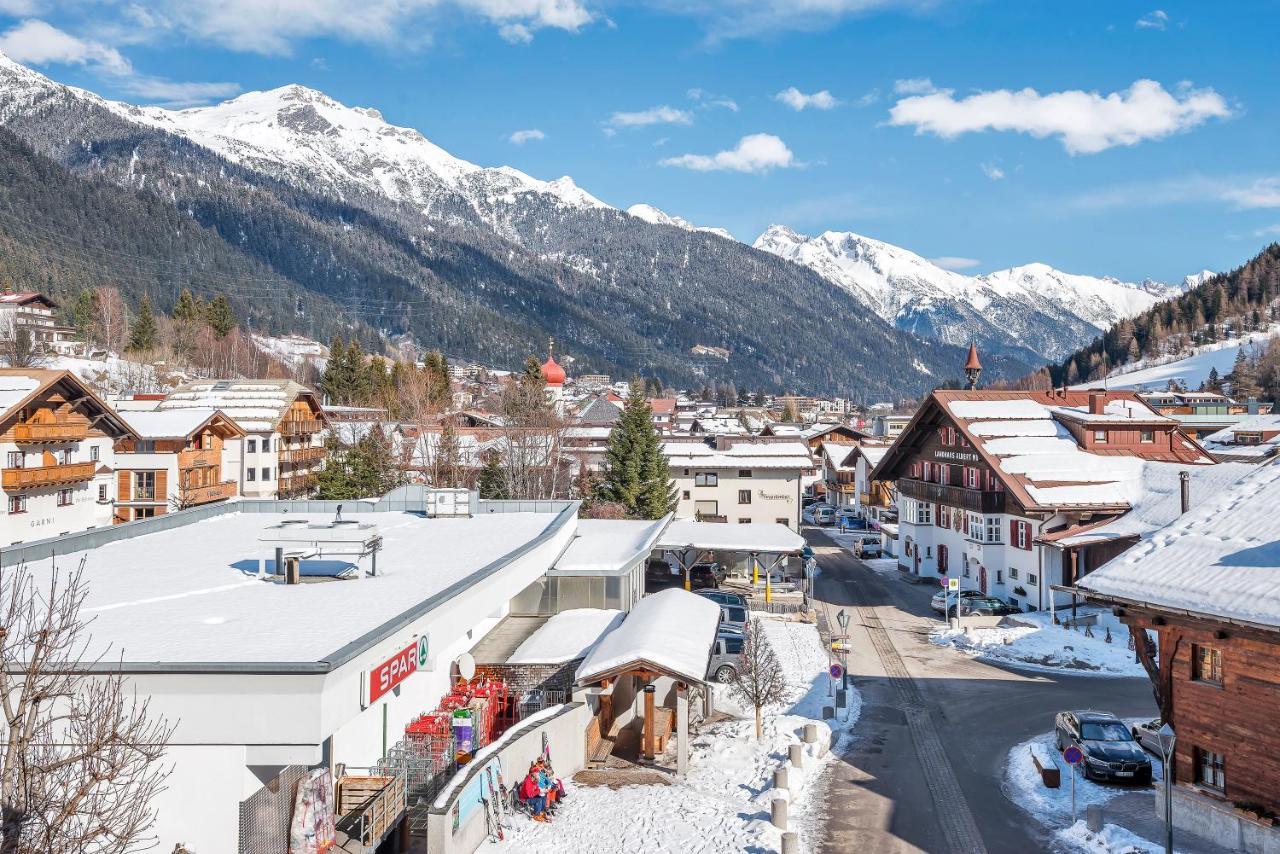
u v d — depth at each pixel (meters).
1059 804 25.75
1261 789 21.91
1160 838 23.08
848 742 31.02
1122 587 24.59
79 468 56.50
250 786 18.52
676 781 27.25
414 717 27.44
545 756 26.42
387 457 78.56
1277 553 22.89
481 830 22.64
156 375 129.62
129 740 14.46
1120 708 34.59
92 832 13.75
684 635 30.16
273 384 86.50
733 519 79.88
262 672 17.69
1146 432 55.47
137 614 23.25
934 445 63.16
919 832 23.94
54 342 141.88
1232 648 22.64
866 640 46.00
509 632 36.78
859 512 97.12
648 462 73.00
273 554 32.53
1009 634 44.78
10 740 13.41
